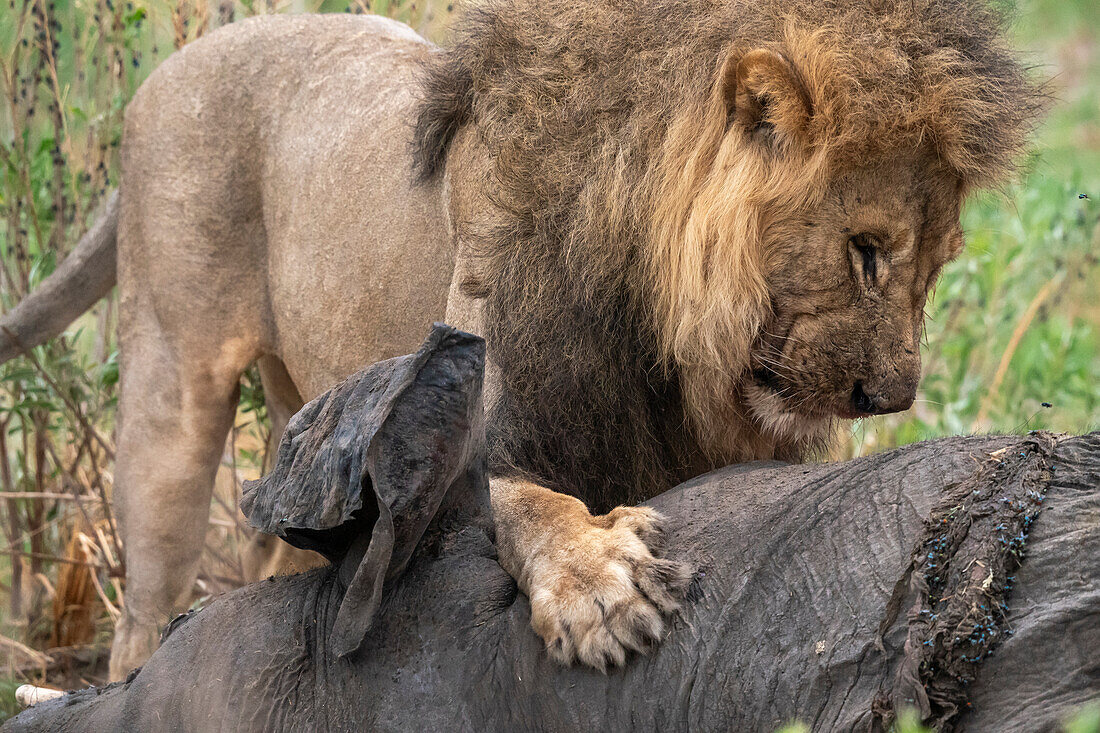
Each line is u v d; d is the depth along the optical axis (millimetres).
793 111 5703
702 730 3512
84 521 11148
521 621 3945
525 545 4617
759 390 6129
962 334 11867
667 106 6031
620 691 3684
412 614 4043
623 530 4301
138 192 9641
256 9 11695
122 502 9617
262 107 9375
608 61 6223
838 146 5715
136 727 4246
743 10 5996
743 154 5867
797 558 3594
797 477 4074
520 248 6285
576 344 6121
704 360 5961
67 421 11477
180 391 9484
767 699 3406
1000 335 12273
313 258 8891
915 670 3102
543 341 6168
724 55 5922
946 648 3092
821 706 3312
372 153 8570
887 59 5758
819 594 3465
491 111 6785
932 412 11117
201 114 9453
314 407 4219
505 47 6863
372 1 11625
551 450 6164
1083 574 3041
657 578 3807
